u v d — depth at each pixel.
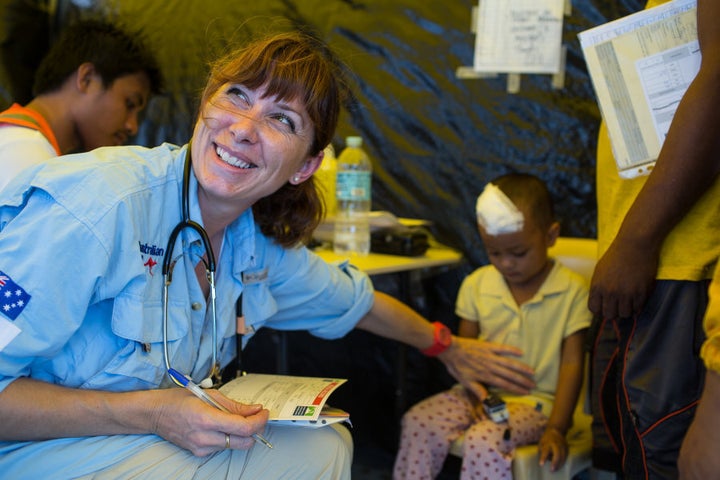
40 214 1.03
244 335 1.37
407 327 1.68
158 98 2.90
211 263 1.19
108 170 1.09
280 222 1.37
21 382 1.04
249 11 2.72
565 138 2.21
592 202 2.18
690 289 1.25
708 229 1.24
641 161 1.33
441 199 2.40
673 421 1.25
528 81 2.24
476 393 1.77
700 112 1.16
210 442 1.05
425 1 2.39
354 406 2.60
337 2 2.55
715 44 1.16
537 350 1.83
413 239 2.12
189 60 2.83
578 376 1.75
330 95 1.21
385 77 2.47
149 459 1.07
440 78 2.38
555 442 1.61
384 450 2.51
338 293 1.52
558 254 1.97
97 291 1.07
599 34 1.34
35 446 1.07
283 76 1.14
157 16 2.92
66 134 1.81
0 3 3.06
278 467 1.18
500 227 1.76
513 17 2.24
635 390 1.31
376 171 2.50
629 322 1.35
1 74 3.06
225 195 1.15
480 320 1.93
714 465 0.86
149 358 1.13
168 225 1.17
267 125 1.15
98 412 1.06
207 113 1.17
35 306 0.99
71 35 1.82
